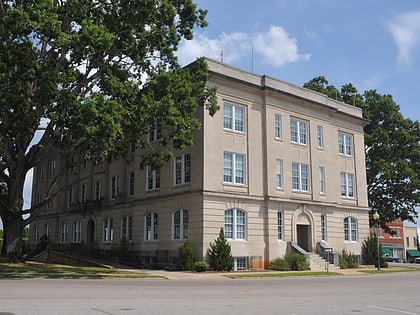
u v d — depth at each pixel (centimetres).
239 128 3578
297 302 1398
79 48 2352
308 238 3872
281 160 3772
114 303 1256
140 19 2781
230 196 3359
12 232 3047
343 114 4403
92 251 4472
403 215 5250
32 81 2442
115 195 4341
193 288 1869
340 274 3238
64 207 5266
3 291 1530
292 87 3972
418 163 5359
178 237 3431
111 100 2425
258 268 3425
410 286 2173
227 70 3559
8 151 3034
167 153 3092
